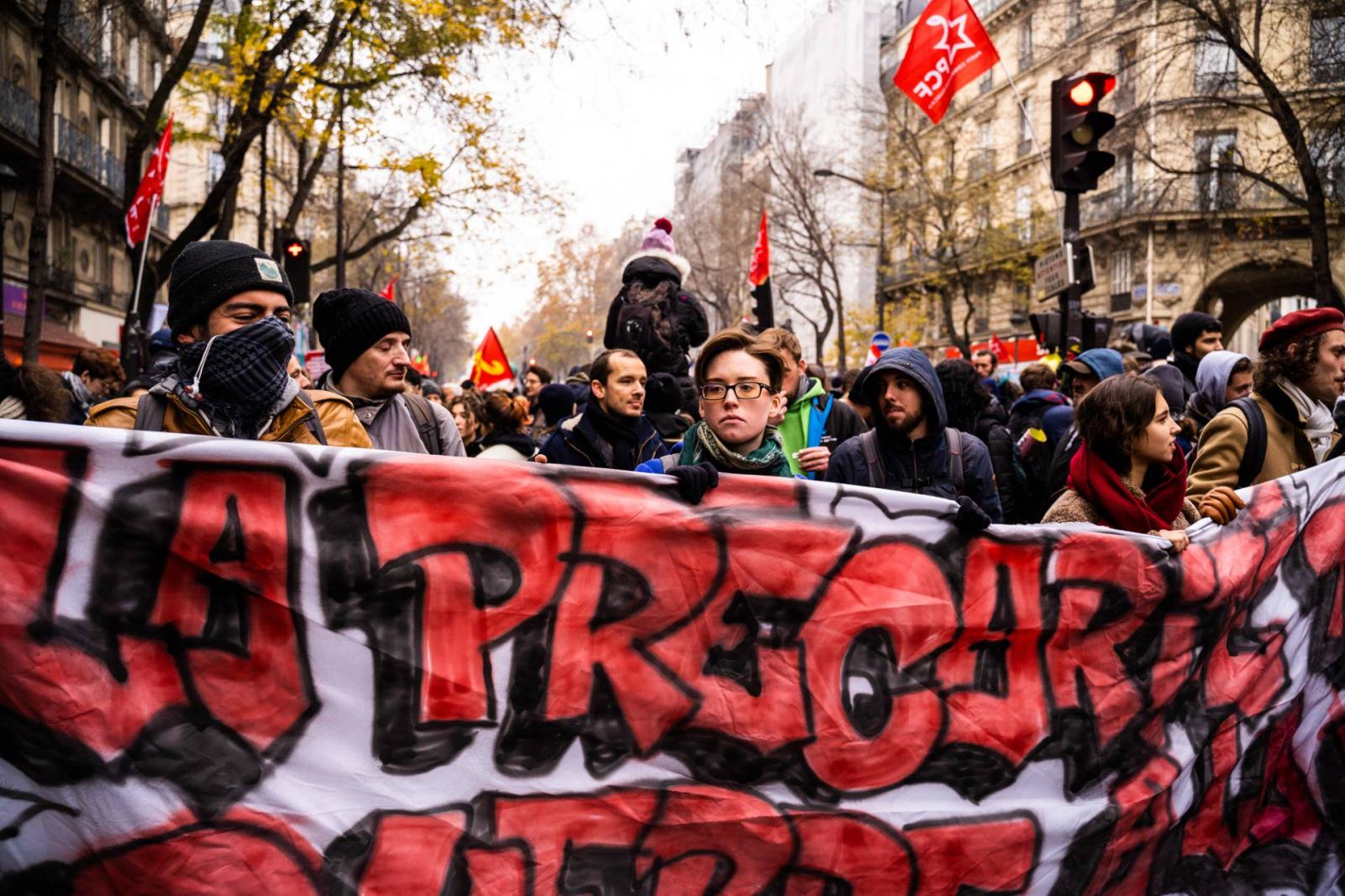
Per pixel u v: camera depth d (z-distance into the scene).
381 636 2.28
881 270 36.50
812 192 40.06
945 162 36.81
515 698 2.36
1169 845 2.98
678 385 5.12
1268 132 24.81
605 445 4.44
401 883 2.22
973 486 3.92
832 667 2.62
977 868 2.70
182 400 2.63
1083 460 3.44
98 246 31.19
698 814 2.47
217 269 2.70
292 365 3.09
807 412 4.61
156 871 2.10
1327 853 3.18
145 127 12.62
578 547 2.44
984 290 42.03
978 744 2.74
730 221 45.69
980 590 2.79
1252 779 3.14
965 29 9.85
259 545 2.22
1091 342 9.29
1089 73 8.75
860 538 2.68
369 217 25.25
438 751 2.29
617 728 2.43
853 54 52.59
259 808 2.16
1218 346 6.41
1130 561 2.95
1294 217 26.70
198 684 2.17
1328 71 16.22
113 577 2.15
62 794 2.09
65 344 26.69
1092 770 2.86
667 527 2.51
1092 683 2.89
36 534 2.12
